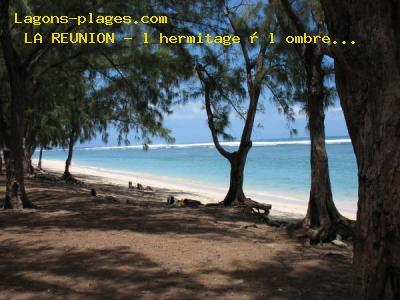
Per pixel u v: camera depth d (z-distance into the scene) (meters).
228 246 7.36
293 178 30.70
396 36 3.46
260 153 65.81
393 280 3.47
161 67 13.27
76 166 52.06
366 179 3.58
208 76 14.77
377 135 3.48
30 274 5.51
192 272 5.71
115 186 25.55
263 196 22.16
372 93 3.52
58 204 12.66
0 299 4.61
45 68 13.24
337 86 3.89
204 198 20.67
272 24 12.11
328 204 8.46
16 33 12.60
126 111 17.55
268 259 6.52
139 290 4.97
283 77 12.88
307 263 6.34
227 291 5.00
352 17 3.55
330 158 46.38
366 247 3.60
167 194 21.98
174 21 12.68
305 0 9.13
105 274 5.55
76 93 20.31
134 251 6.76
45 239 7.54
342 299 4.80
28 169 26.22
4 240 7.45
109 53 12.59
